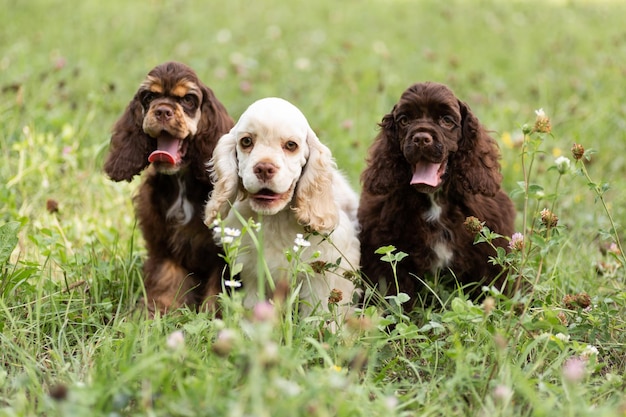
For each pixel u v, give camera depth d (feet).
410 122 16.01
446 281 16.79
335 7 55.11
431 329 14.64
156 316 14.05
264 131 14.75
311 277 15.65
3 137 23.12
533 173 23.29
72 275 16.57
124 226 19.93
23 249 17.94
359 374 12.89
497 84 33.37
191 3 51.29
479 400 11.15
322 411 9.62
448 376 12.68
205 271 17.19
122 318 14.97
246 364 10.80
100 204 20.93
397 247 16.52
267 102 15.14
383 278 16.61
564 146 25.57
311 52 39.27
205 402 10.25
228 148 15.53
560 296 16.34
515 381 11.71
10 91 26.76
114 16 45.03
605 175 24.52
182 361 12.09
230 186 15.33
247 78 32.40
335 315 13.99
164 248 17.15
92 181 21.83
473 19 50.70
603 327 14.25
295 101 29.32
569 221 20.62
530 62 38.22
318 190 15.35
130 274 17.15
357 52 39.45
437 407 11.29
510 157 24.00
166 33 41.81
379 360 13.48
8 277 15.24
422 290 16.72
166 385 10.87
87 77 30.50
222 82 31.30
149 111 16.11
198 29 43.14
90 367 12.59
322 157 15.42
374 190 16.60
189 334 13.56
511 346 12.86
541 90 31.68
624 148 26.03
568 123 27.40
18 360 13.16
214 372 11.23
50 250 16.30
